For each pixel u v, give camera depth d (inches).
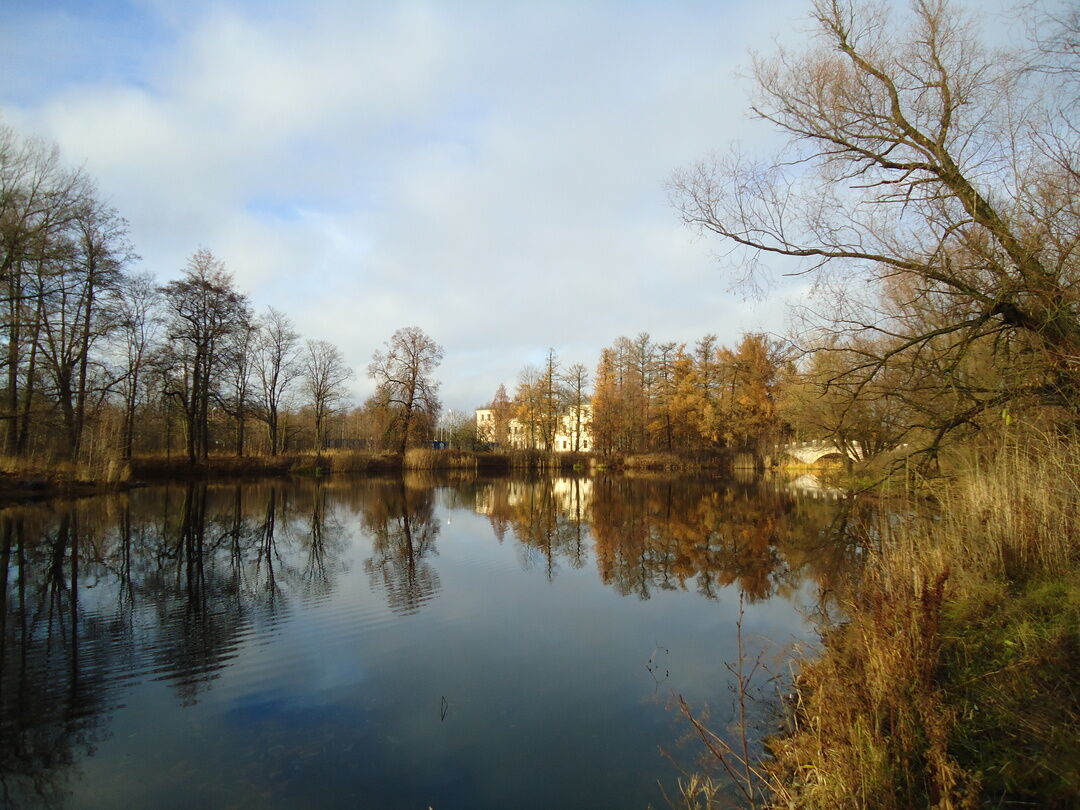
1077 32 292.0
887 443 487.2
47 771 205.8
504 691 272.7
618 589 461.1
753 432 1744.6
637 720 245.0
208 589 447.8
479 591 452.1
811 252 399.9
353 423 2495.1
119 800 188.7
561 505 1033.5
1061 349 308.5
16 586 449.7
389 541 668.1
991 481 289.0
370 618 381.1
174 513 812.6
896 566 222.2
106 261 979.3
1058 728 150.3
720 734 231.8
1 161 754.2
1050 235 312.2
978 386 394.6
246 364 1510.8
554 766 209.2
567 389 2065.7
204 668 298.2
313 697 265.6
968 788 135.4
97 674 288.7
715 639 344.2
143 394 1255.5
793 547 623.2
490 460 1926.7
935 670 194.9
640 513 923.4
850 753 159.2
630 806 185.5
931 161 363.6
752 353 1620.3
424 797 191.5
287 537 679.7
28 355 871.7
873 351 470.9
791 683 274.2
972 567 260.4
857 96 375.9
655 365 1925.4
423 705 258.4
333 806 184.4
